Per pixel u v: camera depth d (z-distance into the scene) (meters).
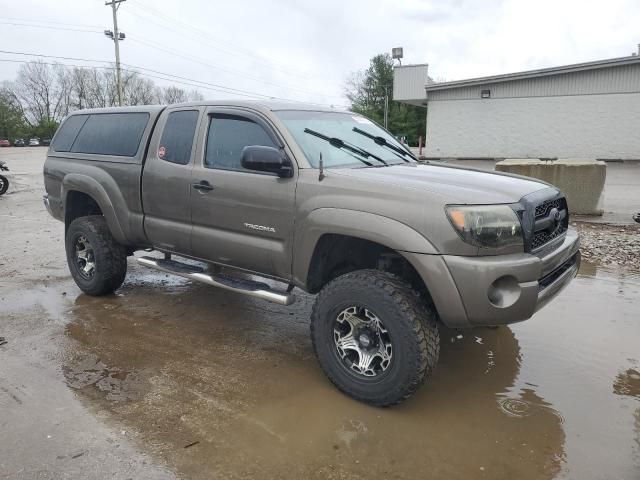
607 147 23.47
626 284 5.81
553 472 2.74
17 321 4.79
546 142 24.61
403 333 3.12
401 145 4.86
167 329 4.65
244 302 5.38
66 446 2.93
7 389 3.56
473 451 2.92
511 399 3.47
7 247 7.91
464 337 4.45
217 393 3.54
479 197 3.12
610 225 8.84
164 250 4.75
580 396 3.50
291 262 3.72
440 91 26.59
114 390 3.57
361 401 3.39
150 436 3.04
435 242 3.04
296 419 3.22
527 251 3.20
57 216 5.83
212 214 4.15
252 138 4.02
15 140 81.62
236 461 2.82
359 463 2.82
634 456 2.86
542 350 4.18
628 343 4.29
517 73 24.34
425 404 3.41
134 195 4.79
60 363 3.96
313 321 3.55
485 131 25.86
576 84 23.53
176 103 4.75
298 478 2.70
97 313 5.03
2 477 2.67
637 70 22.31
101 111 5.46
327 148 3.96
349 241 3.66
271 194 3.74
